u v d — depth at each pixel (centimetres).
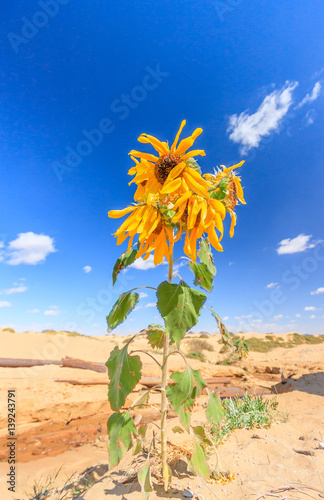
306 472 289
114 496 258
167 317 212
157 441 371
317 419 460
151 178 225
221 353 1520
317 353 1936
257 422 437
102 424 630
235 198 215
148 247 229
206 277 252
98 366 967
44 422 632
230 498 244
